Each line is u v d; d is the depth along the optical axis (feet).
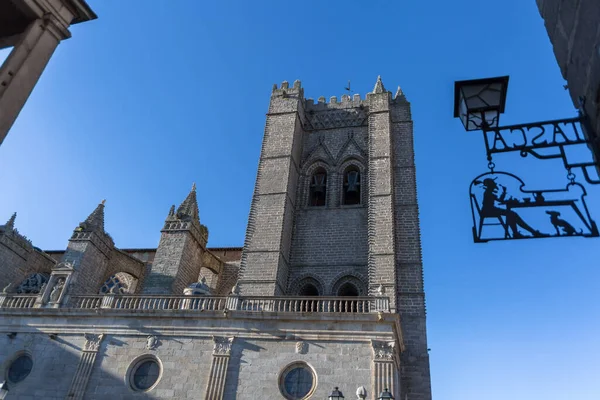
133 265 151.84
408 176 130.62
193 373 89.92
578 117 21.52
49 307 104.78
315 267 123.65
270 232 121.90
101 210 140.15
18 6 29.01
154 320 97.76
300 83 154.30
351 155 142.72
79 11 31.32
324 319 90.38
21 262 138.51
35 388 93.71
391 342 85.56
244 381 86.94
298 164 144.46
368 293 107.86
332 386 83.46
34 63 28.66
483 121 24.85
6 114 26.68
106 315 100.17
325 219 131.85
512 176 23.61
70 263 115.55
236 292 100.07
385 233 114.11
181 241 129.18
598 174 21.26
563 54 21.50
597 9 17.17
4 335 101.76
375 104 140.05
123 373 92.32
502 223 22.72
